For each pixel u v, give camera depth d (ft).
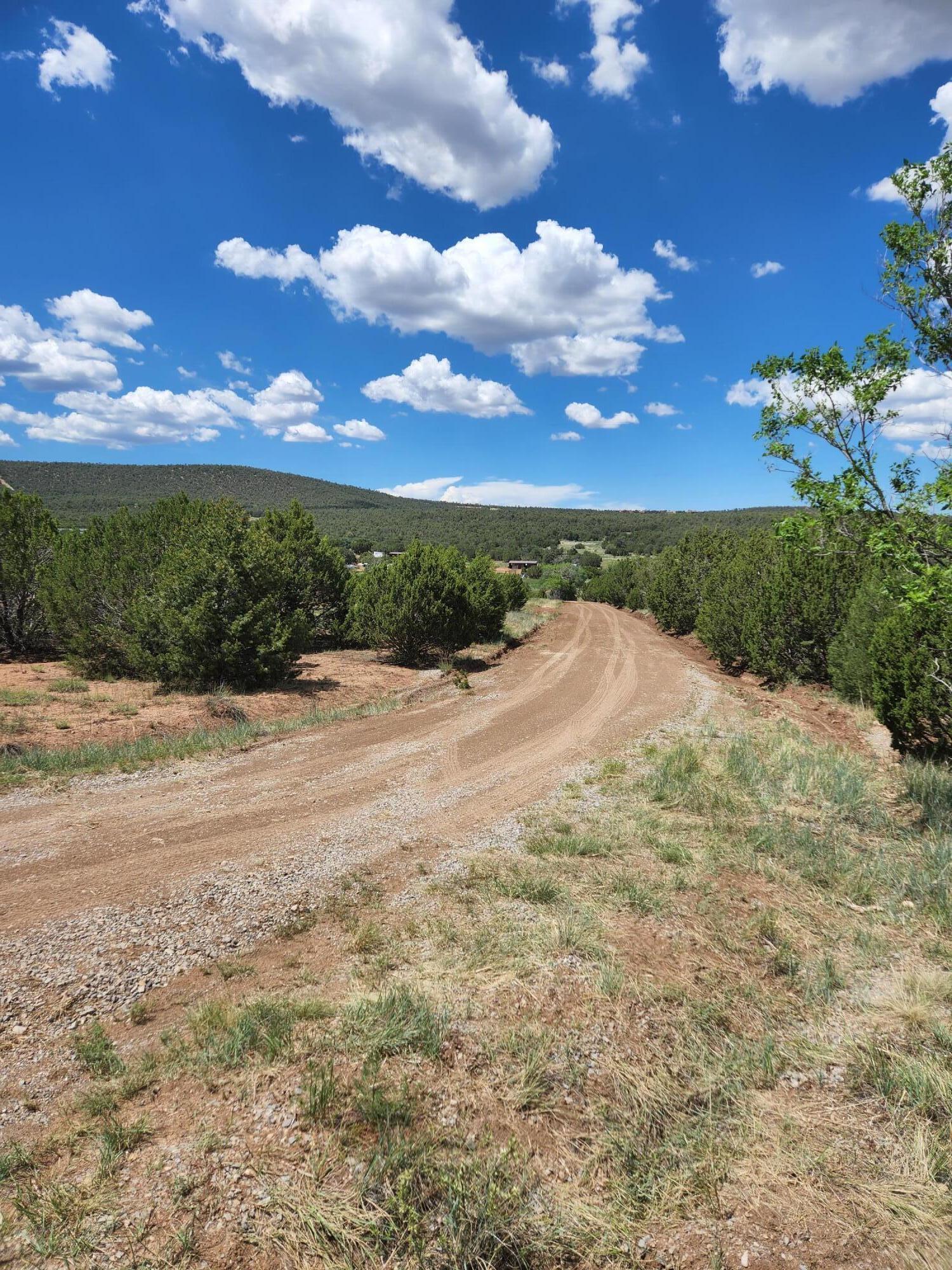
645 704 42.80
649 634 95.86
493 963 12.09
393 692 48.11
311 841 18.83
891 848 18.25
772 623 49.52
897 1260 7.13
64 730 31.19
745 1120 9.01
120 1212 7.01
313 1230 6.88
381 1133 8.07
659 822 20.20
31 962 12.10
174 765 27.32
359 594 63.72
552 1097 9.02
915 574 15.72
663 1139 8.65
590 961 12.10
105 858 17.30
